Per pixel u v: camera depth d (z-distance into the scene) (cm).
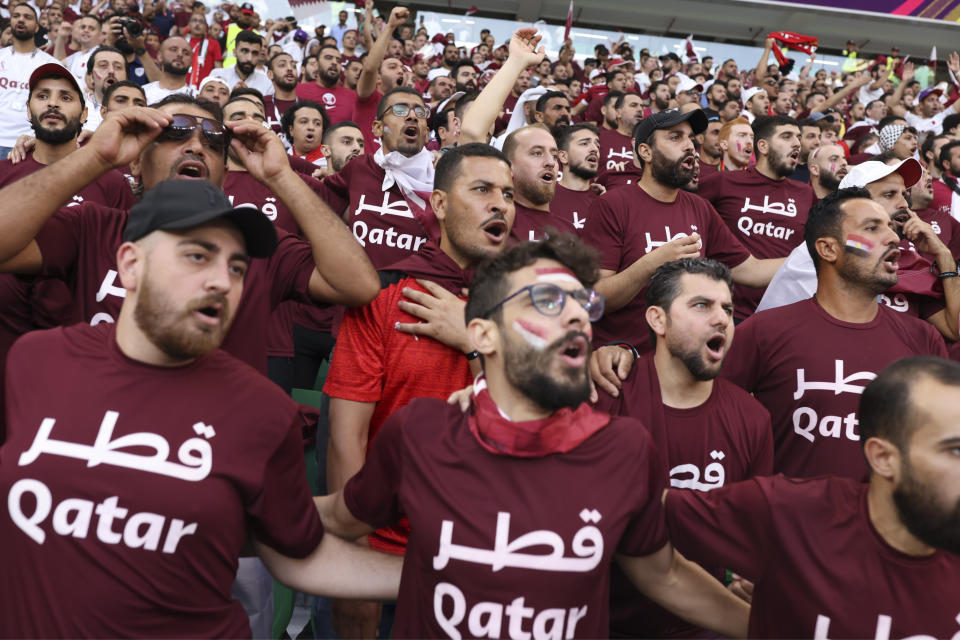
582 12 1841
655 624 236
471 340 182
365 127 748
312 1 992
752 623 191
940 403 163
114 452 162
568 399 171
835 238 286
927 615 173
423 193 441
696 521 191
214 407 172
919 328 297
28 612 158
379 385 243
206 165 233
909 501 166
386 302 247
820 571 178
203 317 167
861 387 281
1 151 639
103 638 159
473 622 169
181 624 167
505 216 250
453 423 183
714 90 1059
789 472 288
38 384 169
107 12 1067
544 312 171
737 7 1772
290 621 301
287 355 423
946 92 1381
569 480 173
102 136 213
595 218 397
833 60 1761
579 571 169
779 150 519
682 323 242
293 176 235
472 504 172
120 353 172
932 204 609
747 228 525
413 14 1758
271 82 834
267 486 176
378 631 249
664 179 393
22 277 232
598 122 923
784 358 288
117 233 240
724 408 252
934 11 1747
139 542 161
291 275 248
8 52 644
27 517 158
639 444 181
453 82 890
